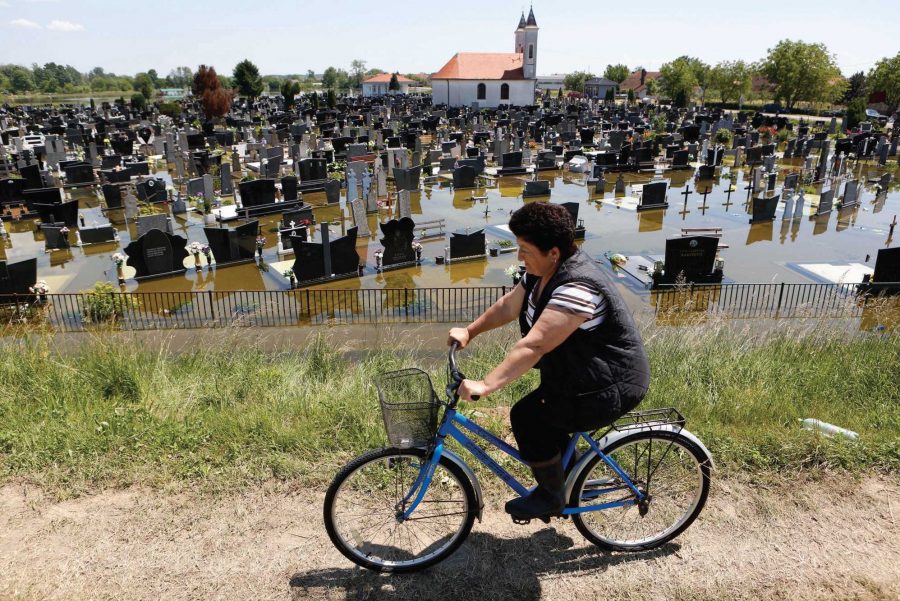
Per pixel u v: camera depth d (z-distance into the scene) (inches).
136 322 420.8
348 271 529.3
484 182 971.9
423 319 430.6
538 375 226.5
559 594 116.0
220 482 144.8
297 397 202.1
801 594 115.6
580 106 2506.2
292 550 125.7
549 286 101.0
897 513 137.7
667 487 140.3
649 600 114.5
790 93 2566.4
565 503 116.5
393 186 938.1
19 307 417.7
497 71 2955.2
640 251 610.9
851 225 714.8
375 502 138.5
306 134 1494.8
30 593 113.2
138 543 126.9
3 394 196.1
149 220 603.8
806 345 283.7
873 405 212.2
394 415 110.0
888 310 436.8
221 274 538.0
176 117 2172.7
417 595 115.6
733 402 199.5
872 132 1556.3
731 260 588.1
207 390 218.5
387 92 4010.8
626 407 103.5
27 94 5408.5
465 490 119.0
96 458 153.2
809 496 142.9
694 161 1189.7
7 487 143.6
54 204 658.8
